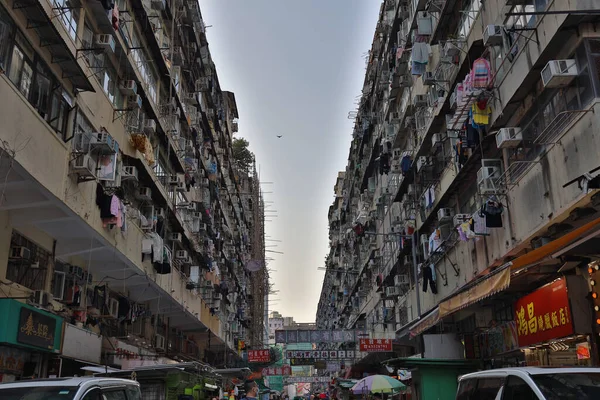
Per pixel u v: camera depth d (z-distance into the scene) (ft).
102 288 47.52
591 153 27.61
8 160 27.99
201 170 87.20
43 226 37.58
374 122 97.40
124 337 52.54
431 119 57.00
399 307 84.12
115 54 46.98
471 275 46.65
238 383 73.05
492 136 40.09
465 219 46.44
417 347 69.00
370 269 106.52
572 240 23.59
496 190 39.22
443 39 54.24
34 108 29.94
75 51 37.52
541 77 31.45
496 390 17.25
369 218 103.14
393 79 75.10
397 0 74.18
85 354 40.91
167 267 55.83
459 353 50.90
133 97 50.42
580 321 25.66
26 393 15.99
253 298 166.81
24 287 35.37
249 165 181.57
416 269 63.57
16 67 29.37
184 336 86.58
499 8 38.65
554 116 31.81
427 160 60.39
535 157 34.27
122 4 49.57
